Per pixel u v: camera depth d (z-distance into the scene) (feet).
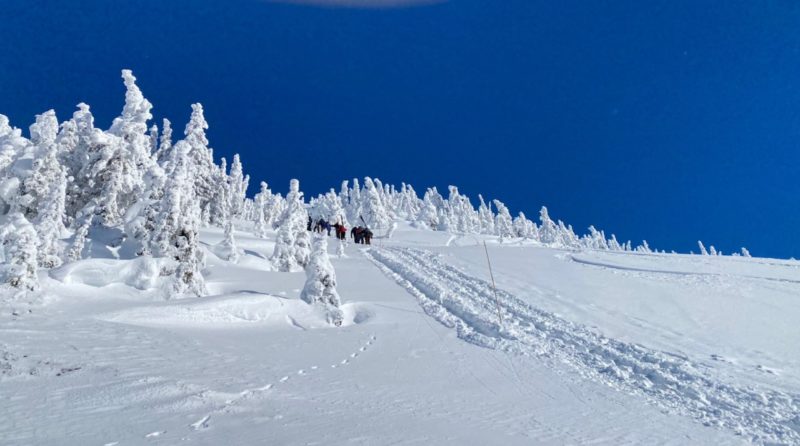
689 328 48.49
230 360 30.45
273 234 159.43
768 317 53.36
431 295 67.10
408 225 259.39
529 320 51.42
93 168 80.64
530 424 21.76
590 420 23.21
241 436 16.61
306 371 29.84
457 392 27.12
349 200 305.53
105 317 39.32
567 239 306.76
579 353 39.22
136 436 15.89
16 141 91.15
